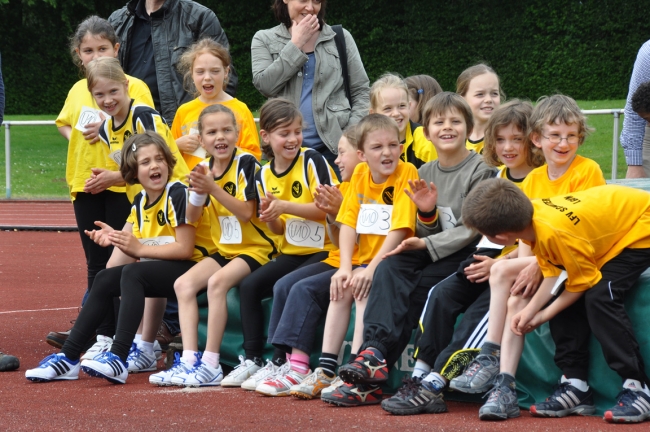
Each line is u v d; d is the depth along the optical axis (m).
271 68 8.67
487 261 6.05
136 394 6.64
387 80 7.90
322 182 7.25
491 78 7.93
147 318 7.72
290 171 7.33
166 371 7.03
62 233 19.09
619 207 5.67
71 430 5.53
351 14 43.00
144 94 8.70
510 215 5.45
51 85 43.34
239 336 7.44
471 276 6.07
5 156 23.41
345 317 6.57
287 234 7.32
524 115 6.47
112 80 7.98
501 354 5.78
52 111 43.47
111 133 8.23
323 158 7.36
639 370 5.46
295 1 8.81
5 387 6.93
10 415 5.95
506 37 41.56
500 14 41.56
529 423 5.51
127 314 7.11
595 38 40.56
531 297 5.80
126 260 7.92
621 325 5.43
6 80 43.00
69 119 8.81
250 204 7.40
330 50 8.89
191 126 8.71
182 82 9.34
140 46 9.47
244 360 7.06
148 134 7.55
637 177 9.27
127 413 5.98
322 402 6.29
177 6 9.43
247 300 7.11
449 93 6.73
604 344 5.44
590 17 40.31
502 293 5.87
